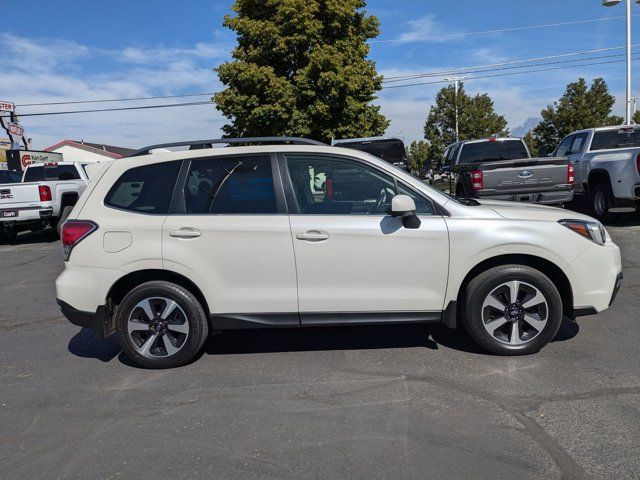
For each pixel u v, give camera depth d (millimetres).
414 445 3150
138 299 4418
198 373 4391
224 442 3283
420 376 4109
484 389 3840
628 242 9180
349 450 3127
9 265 10391
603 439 3139
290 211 4359
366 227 4270
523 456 3000
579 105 29766
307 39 19484
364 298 4320
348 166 4438
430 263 4281
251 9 20359
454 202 4391
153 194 4480
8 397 4090
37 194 12688
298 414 3598
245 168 4453
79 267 4418
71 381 4355
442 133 38375
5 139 31266
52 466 3111
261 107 19359
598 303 4336
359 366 4367
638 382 3859
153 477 2953
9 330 5895
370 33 21594
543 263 4422
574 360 4289
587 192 11867
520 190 9766
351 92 20484
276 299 4332
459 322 5160
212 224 4324
